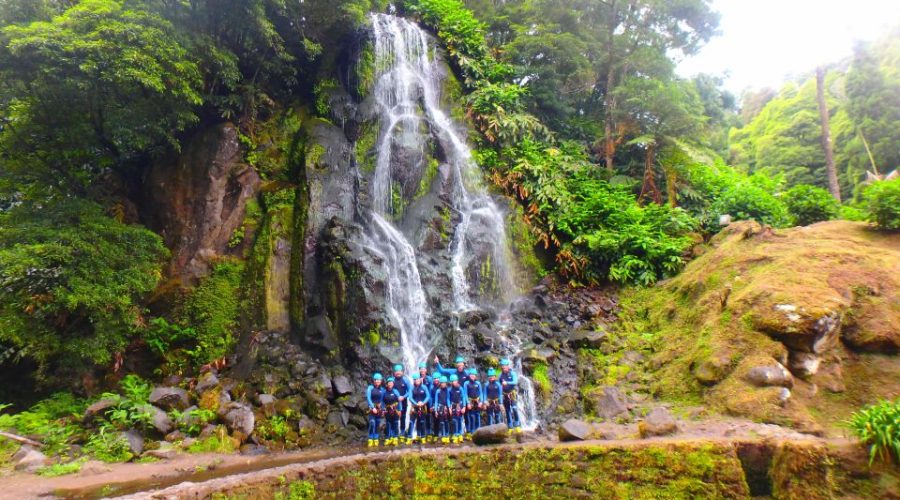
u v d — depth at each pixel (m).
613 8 18.86
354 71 15.96
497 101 16.75
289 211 13.30
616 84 19.16
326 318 11.59
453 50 17.92
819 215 14.88
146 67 10.24
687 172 16.58
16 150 11.80
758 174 18.62
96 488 6.77
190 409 9.74
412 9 18.55
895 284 9.77
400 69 16.53
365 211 13.41
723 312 10.28
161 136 13.30
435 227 13.56
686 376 9.91
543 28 18.34
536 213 15.08
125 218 13.31
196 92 12.66
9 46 9.09
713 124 28.77
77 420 9.67
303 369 10.75
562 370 11.30
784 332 8.96
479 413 9.56
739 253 11.89
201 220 13.03
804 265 10.36
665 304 12.46
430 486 7.59
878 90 27.94
